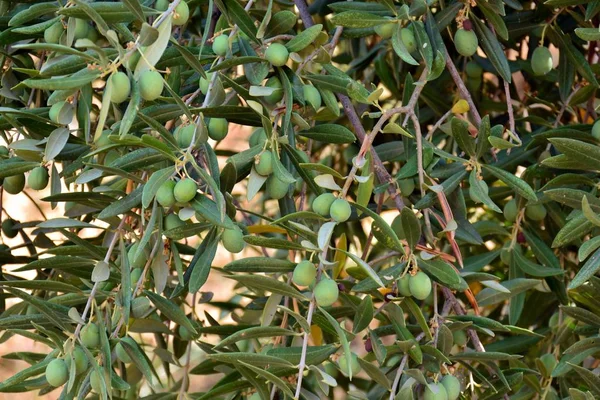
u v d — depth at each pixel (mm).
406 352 1389
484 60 1750
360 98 1397
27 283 1376
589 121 1831
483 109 1813
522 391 1607
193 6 1476
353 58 1972
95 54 1321
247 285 1365
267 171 1370
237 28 1407
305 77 1419
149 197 1292
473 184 1439
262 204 2148
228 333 1472
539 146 1655
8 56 1542
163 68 1494
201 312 2861
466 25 1492
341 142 1447
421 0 1443
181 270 1404
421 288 1372
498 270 1952
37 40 1523
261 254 1877
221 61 1395
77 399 1366
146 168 1402
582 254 1356
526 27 1652
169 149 1300
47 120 1412
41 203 2533
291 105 1363
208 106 1383
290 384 1361
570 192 1396
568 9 1605
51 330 1386
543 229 1720
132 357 1379
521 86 1885
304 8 1572
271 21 1400
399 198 1473
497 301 1501
